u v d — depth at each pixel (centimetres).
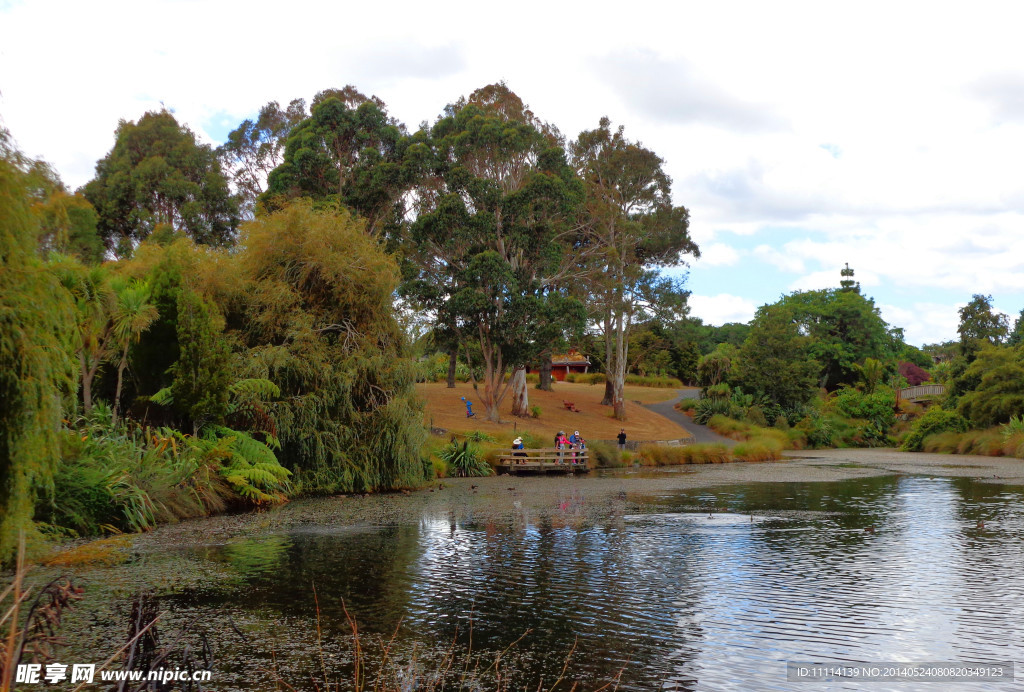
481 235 4794
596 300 6094
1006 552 1655
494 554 1625
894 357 10506
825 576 1423
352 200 4784
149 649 569
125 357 2300
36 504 1658
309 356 2777
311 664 935
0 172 1059
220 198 5372
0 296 1073
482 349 5241
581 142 6125
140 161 5366
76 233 3612
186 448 2305
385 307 3056
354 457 2830
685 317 6575
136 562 1521
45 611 546
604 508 2412
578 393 7675
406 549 1678
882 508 2394
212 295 2788
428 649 1001
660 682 891
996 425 5569
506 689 866
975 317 7375
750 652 995
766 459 4947
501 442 4672
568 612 1176
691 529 1975
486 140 4944
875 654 988
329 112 4875
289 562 1527
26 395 1111
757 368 7194
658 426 6500
